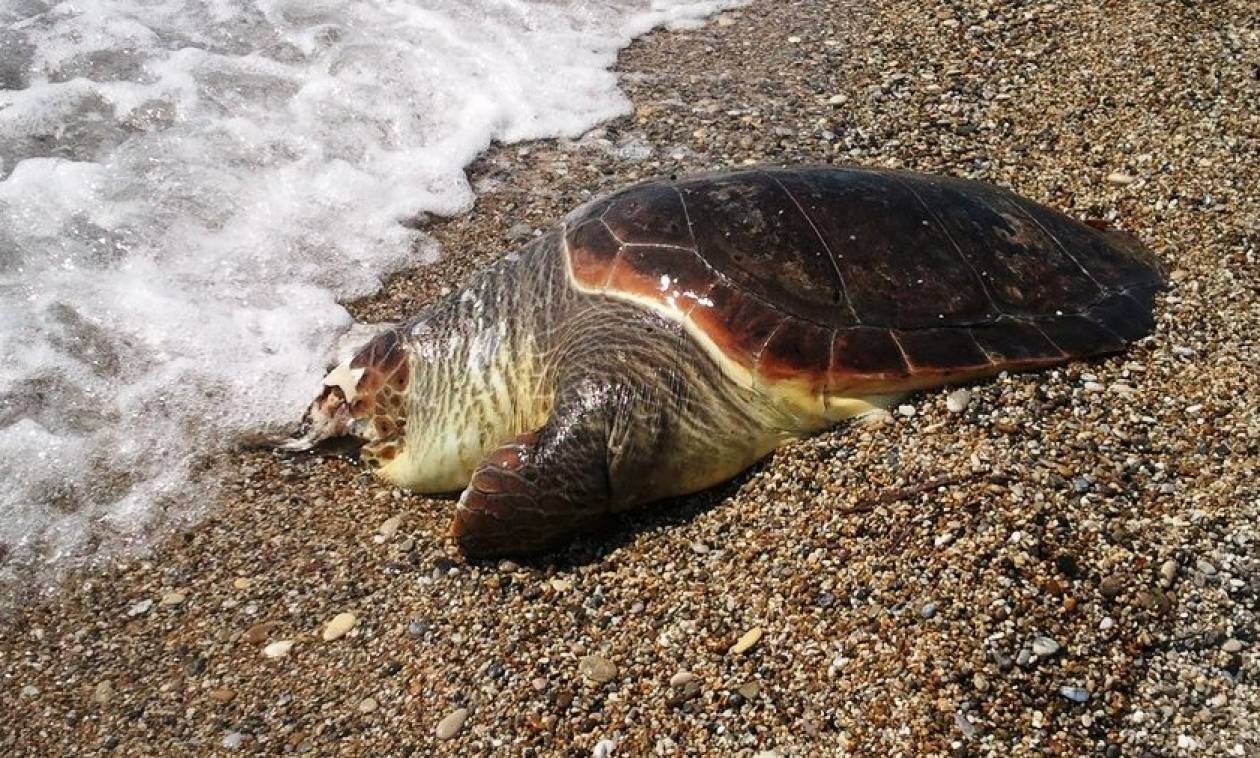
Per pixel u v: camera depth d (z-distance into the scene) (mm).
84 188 2375
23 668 1842
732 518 1807
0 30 2641
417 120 2566
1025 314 1848
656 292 1845
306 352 2191
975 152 2287
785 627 1677
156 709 1775
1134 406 1787
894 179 1931
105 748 1746
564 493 1801
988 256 1871
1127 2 2523
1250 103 2223
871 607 1658
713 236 1855
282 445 2080
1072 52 2455
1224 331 1863
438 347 1994
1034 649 1594
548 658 1729
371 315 2248
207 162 2449
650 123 2525
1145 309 1895
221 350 2184
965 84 2449
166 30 2707
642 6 2857
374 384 2020
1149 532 1669
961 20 2619
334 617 1838
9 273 2258
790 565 1725
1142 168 2160
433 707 1715
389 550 1911
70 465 2049
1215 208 2055
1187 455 1736
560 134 2531
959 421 1785
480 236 2357
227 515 1995
